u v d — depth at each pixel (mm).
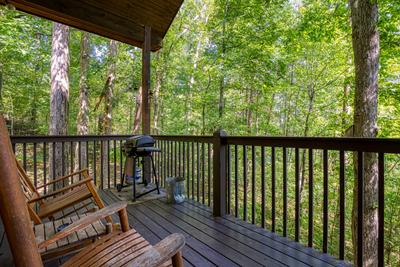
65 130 7367
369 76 5168
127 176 4637
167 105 12703
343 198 1941
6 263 1874
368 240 4922
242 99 11320
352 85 8227
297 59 9742
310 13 6832
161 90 12008
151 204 3477
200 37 11742
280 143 2377
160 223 2781
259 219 8273
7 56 8508
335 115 8719
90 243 1613
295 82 10453
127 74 11008
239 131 10453
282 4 8727
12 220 555
